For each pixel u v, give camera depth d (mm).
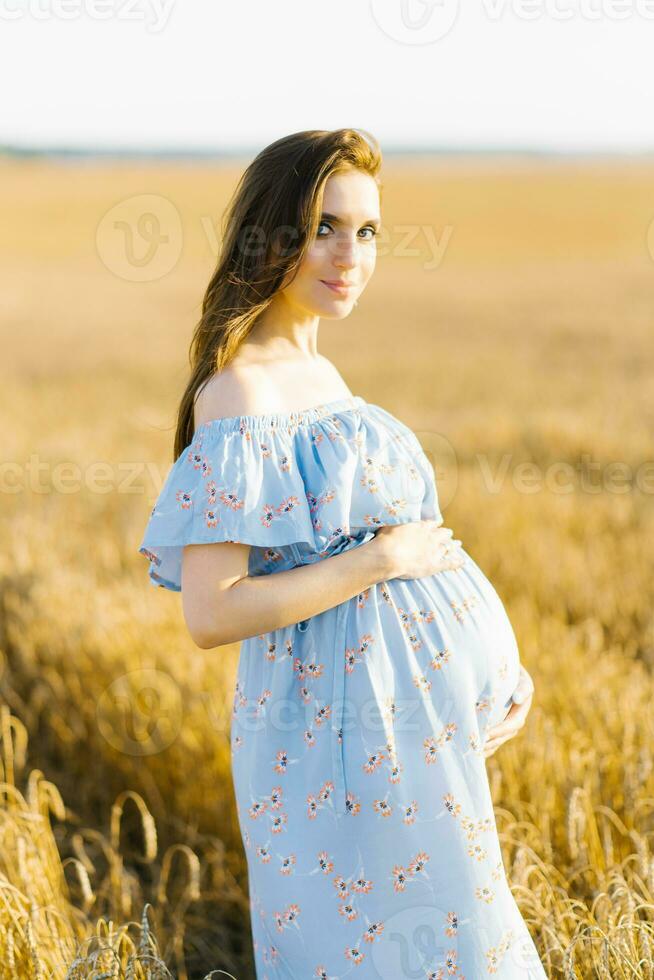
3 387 15578
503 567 6203
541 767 3328
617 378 14766
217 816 3902
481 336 21094
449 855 2014
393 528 2072
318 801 2006
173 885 3789
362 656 2006
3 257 41688
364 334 22031
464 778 2055
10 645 5223
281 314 2195
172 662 4523
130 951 2898
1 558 6297
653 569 6102
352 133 2072
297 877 2025
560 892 2855
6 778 4254
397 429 2227
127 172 66750
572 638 4758
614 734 3615
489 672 2152
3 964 2562
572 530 7070
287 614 1927
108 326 24906
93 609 5285
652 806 3141
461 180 63594
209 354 2088
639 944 2479
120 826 4160
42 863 3049
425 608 2086
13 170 68312
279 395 2092
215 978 3377
